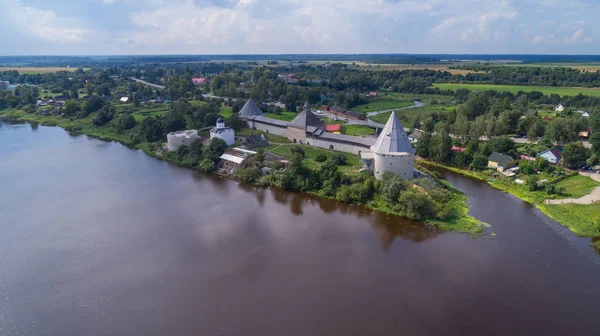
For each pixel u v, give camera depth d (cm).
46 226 7725
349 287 5731
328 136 12850
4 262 6450
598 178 9644
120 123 16600
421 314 5159
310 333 4834
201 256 6625
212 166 11338
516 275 5969
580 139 14388
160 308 5338
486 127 13725
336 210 8512
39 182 10350
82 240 7181
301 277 5991
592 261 6303
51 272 6184
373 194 8925
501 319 5059
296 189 9731
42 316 5222
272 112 19700
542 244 6844
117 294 5638
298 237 7294
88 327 5016
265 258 6544
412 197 7900
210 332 4888
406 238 7194
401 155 9100
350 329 4894
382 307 5297
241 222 7950
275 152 12494
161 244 7038
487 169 10788
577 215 7769
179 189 9919
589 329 4869
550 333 4809
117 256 6625
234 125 15712
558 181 9644
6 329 5000
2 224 7806
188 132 13450
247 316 5150
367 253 6688
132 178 10794
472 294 5550
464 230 7388
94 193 9575
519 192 9188
